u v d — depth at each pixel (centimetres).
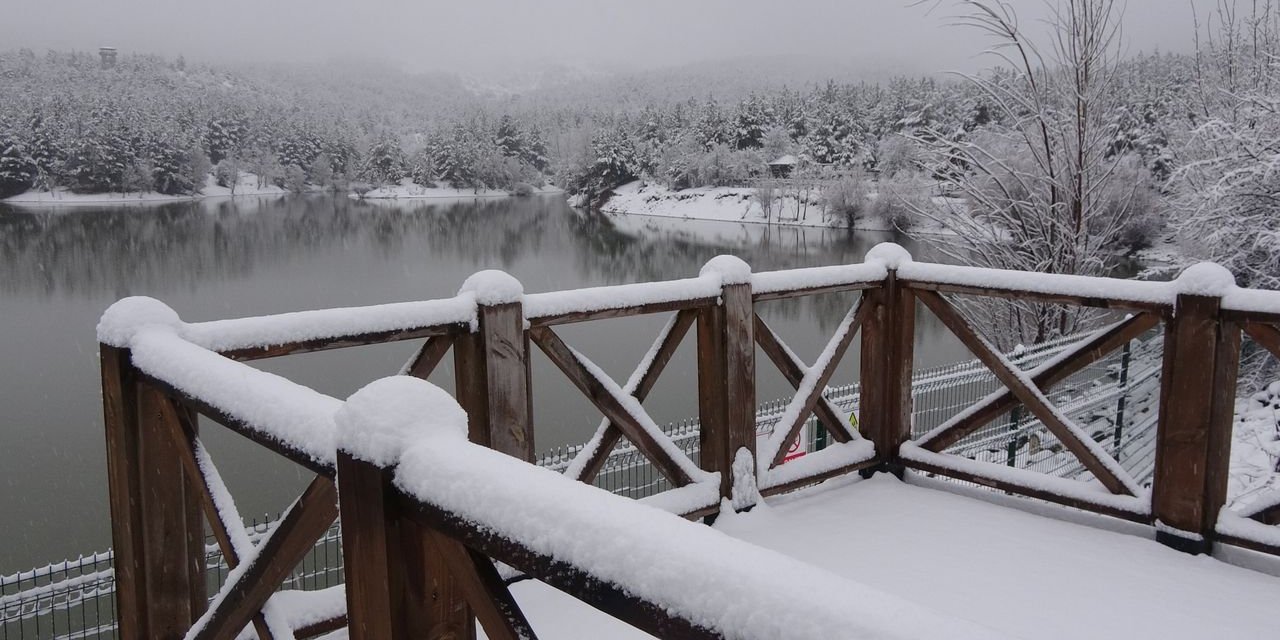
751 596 61
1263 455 629
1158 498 265
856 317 320
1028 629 212
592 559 72
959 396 572
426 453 90
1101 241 808
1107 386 536
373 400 95
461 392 225
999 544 265
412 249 3953
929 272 312
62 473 1239
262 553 136
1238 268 815
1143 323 267
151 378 168
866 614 55
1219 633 209
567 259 3494
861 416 336
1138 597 229
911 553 258
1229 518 252
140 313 183
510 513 80
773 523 281
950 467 313
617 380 1545
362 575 97
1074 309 765
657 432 264
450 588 99
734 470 278
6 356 1930
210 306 2511
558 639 206
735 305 271
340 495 99
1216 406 251
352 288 2875
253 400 126
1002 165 801
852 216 3666
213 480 168
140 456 187
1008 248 819
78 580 356
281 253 3784
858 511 294
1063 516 288
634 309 250
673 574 66
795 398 305
